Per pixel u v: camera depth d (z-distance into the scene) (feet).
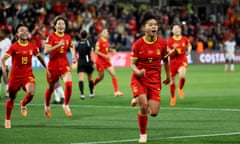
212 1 224.33
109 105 75.61
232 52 155.43
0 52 87.40
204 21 206.28
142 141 46.32
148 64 47.01
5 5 178.60
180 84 80.43
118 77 130.82
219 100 80.94
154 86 46.70
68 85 62.03
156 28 46.57
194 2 222.07
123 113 66.90
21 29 54.90
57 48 62.08
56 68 62.23
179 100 81.41
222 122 58.49
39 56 57.26
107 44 87.40
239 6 226.79
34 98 84.48
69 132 52.29
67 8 186.39
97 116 64.13
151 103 46.65
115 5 199.82
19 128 54.90
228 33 198.39
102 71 86.69
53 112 67.77
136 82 46.47
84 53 84.69
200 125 56.44
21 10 174.40
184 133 51.31
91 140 47.75
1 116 64.39
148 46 46.78
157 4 220.64
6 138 49.06
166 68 48.67
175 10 209.56
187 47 79.41
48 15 178.40
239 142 46.47
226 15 217.36
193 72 147.84
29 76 55.72
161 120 60.18
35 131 52.95
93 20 185.37
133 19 193.67
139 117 46.21
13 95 55.31
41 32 161.58
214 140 47.42
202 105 74.64
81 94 84.23
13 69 55.21
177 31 78.23
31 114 65.98
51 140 47.93
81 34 85.56
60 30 63.41
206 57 189.26
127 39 183.42
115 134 51.01
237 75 136.67
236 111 67.97
